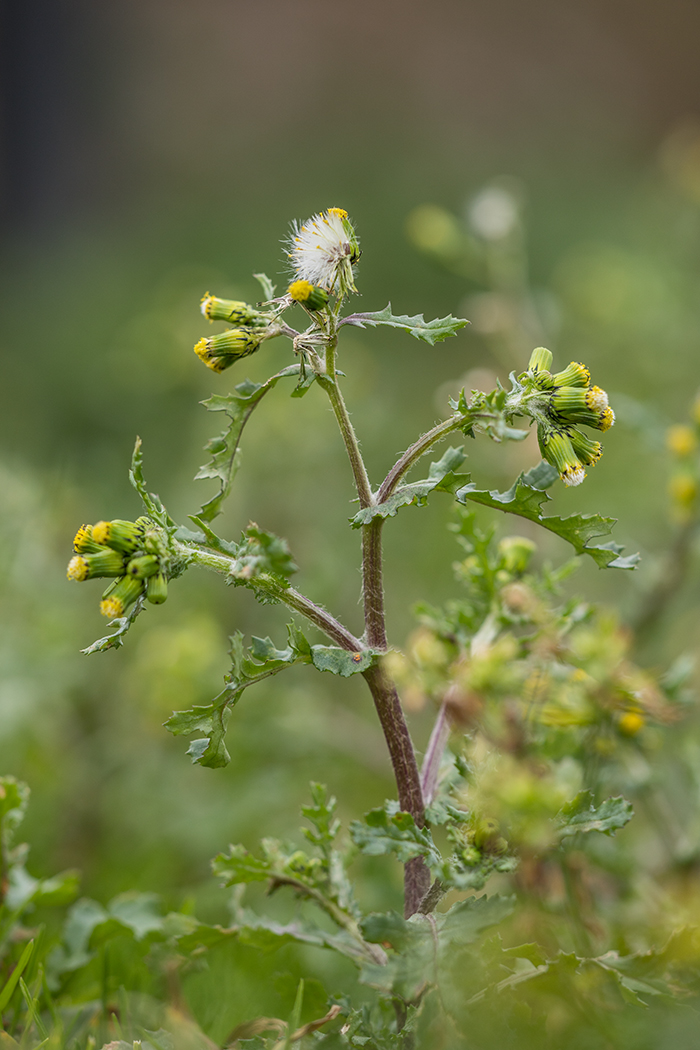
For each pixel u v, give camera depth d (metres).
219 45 3.60
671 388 1.17
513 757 0.55
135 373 1.16
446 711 0.56
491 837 0.54
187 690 0.73
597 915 0.59
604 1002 0.55
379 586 0.55
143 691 0.75
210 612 0.87
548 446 0.55
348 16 3.74
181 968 0.59
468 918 0.53
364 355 1.17
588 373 0.55
